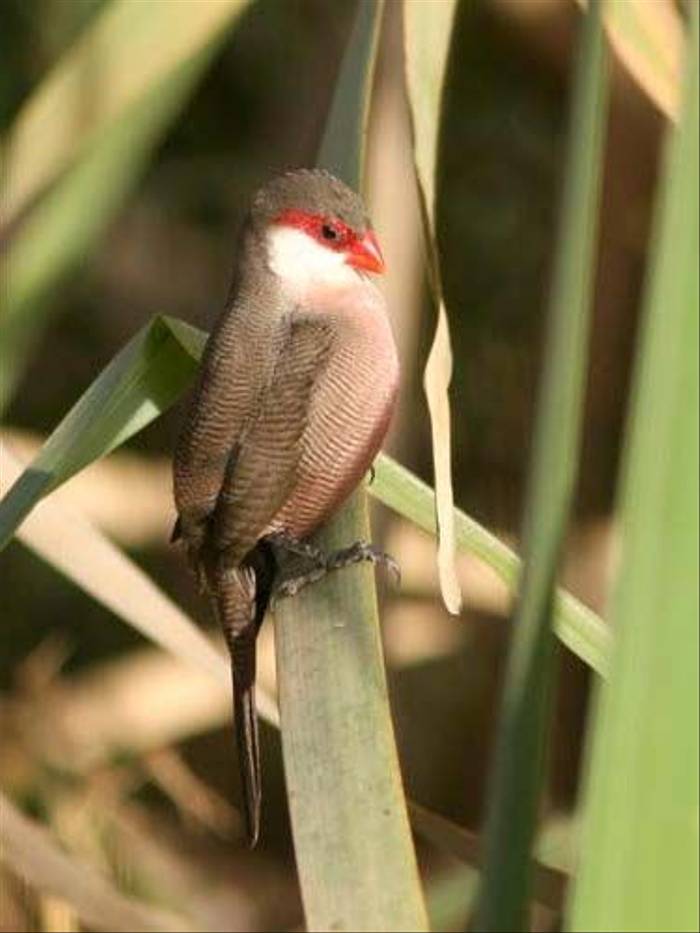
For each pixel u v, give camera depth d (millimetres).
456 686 2918
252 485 2701
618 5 2697
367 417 2709
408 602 2867
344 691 2625
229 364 2707
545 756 2570
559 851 2760
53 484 2656
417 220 2770
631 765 2557
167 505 2875
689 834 2557
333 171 2682
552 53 2898
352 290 2717
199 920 2850
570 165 2580
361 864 2602
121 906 2717
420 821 2730
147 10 2676
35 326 2688
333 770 2613
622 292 2898
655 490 2557
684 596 2557
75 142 2680
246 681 2695
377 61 2770
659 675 2557
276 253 2717
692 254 2561
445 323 2645
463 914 2787
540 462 2572
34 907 2773
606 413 2904
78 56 2678
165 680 2865
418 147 2652
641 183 2877
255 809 2689
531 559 2570
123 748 2863
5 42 2852
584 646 2645
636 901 2557
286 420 2703
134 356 2672
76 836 2840
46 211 2682
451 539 2637
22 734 2859
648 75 2701
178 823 2916
